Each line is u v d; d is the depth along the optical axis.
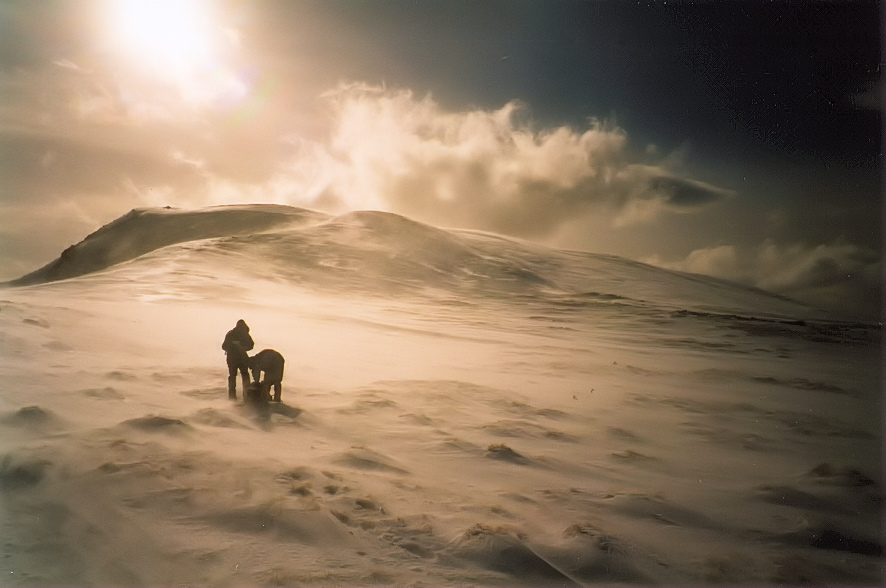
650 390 16.02
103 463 6.64
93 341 14.80
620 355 24.55
